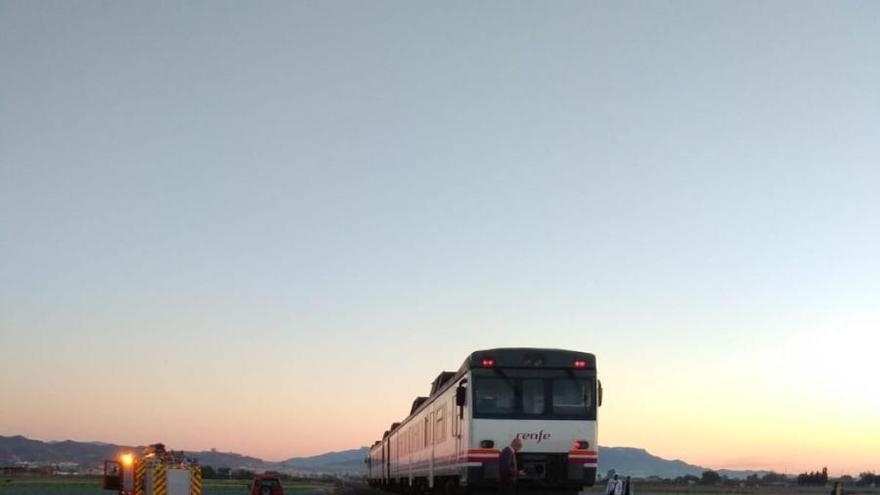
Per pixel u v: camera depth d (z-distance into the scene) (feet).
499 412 97.66
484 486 96.68
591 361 100.37
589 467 97.45
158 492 105.50
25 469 449.06
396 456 184.03
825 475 479.41
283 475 569.23
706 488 445.78
